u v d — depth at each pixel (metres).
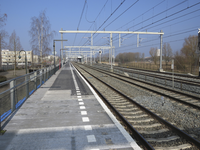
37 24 32.91
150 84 16.12
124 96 10.50
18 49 38.44
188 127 5.98
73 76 21.73
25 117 6.08
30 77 10.05
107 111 6.86
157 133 5.42
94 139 4.46
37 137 4.54
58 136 4.62
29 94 9.67
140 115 7.12
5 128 5.09
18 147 4.02
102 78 22.28
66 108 7.30
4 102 5.70
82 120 5.84
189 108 8.21
